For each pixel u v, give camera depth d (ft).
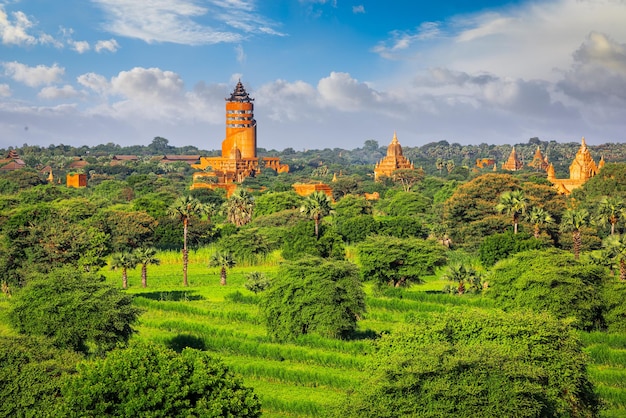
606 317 231.50
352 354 208.23
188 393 129.08
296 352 205.36
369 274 307.37
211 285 336.08
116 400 127.34
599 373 184.85
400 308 272.10
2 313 202.39
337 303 223.30
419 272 302.86
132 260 323.16
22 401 134.41
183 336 221.66
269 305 225.97
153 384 126.93
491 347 141.28
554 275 232.12
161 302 273.54
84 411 123.85
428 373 129.39
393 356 141.18
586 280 235.40
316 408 162.20
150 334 229.66
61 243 305.32
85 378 129.59
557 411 143.54
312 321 221.25
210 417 124.26
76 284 198.59
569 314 228.84
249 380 190.19
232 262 339.16
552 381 145.89
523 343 151.12
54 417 124.88
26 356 148.36
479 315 164.66
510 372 127.44
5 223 405.18
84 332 189.26
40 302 191.31
